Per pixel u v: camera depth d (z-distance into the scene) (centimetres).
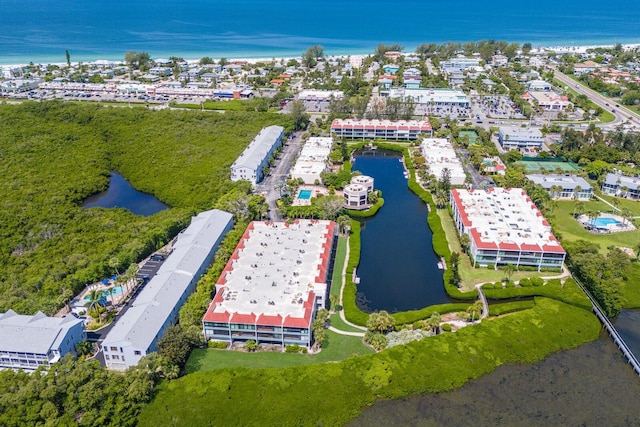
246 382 17275
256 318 18988
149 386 16625
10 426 14750
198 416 16125
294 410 16525
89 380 16312
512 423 16662
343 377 17612
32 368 17912
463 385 18038
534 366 18975
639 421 16788
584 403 17462
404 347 19025
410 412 16988
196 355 18938
